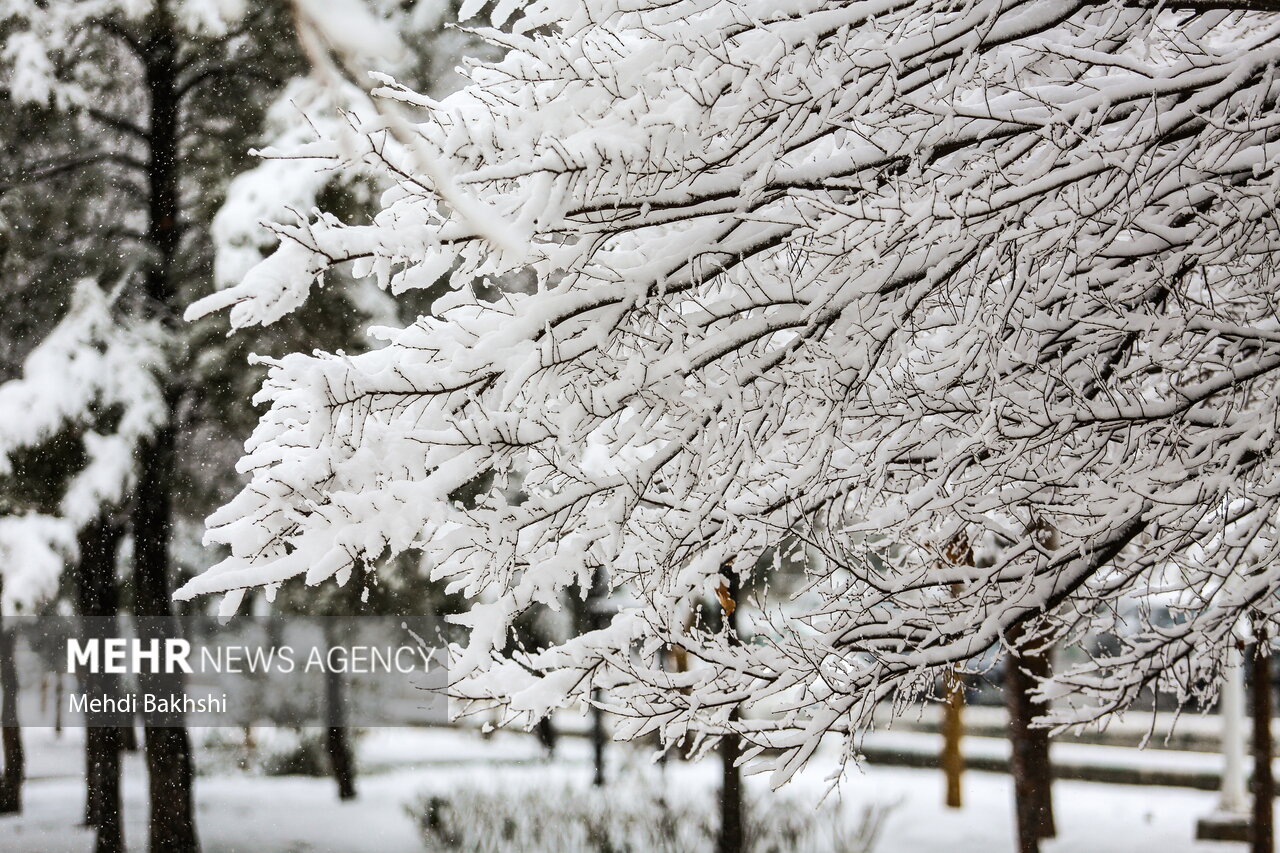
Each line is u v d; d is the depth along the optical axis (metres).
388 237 4.14
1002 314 4.57
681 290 4.67
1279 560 5.03
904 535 5.38
